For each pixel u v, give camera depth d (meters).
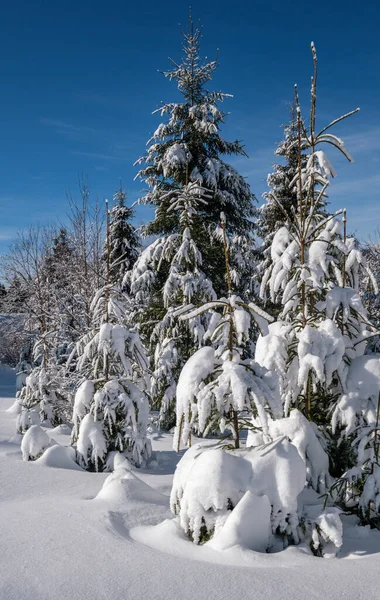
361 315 5.03
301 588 2.93
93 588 2.84
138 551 3.40
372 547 3.81
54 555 3.29
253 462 3.84
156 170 13.34
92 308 7.90
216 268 12.16
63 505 4.52
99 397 6.91
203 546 3.56
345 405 4.69
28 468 6.29
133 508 4.35
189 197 11.08
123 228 22.08
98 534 3.67
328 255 5.29
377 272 7.96
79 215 17.73
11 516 4.20
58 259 19.11
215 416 4.07
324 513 3.78
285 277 5.27
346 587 2.96
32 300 16.80
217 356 4.32
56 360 11.97
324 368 4.62
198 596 2.79
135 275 11.52
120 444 6.92
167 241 10.98
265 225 17.98
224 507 3.72
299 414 4.60
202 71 13.38
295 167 16.00
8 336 22.80
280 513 3.70
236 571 3.12
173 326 10.71
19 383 18.41
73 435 7.29
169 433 10.23
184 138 13.50
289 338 5.02
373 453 4.52
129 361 7.41
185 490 3.80
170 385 10.59
